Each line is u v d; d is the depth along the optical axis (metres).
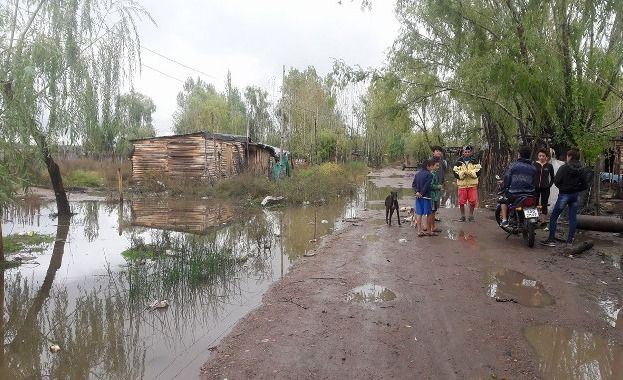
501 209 9.73
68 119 9.55
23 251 9.67
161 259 8.62
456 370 4.00
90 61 10.35
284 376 3.96
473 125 23.78
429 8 12.20
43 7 9.39
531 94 10.73
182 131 49.06
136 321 5.61
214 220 14.42
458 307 5.54
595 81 10.27
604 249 8.52
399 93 15.59
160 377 4.14
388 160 69.44
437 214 13.59
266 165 33.09
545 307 5.52
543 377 3.90
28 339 5.13
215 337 5.05
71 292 6.81
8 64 7.94
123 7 10.80
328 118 45.12
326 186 21.31
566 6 10.30
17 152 8.20
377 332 4.83
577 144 10.60
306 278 7.00
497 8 11.49
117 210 16.95
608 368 4.05
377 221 12.92
